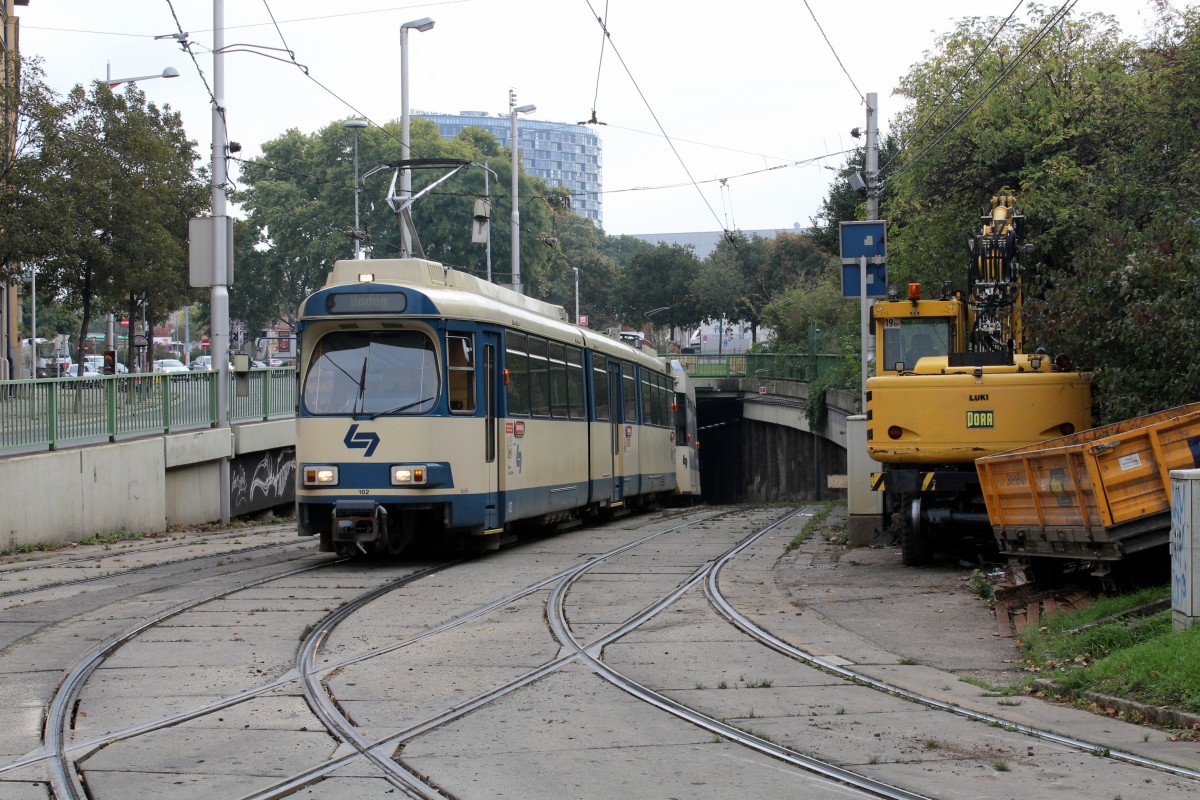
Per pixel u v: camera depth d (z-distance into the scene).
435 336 16.55
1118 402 15.13
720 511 31.03
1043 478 12.07
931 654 10.32
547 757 7.11
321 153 69.38
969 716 8.09
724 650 10.52
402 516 16.58
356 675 9.47
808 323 53.28
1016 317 18.77
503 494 17.70
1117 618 10.34
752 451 53.81
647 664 9.91
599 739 7.53
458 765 6.93
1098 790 6.41
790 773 6.77
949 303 18.33
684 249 93.38
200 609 12.70
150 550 19.36
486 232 43.06
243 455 27.52
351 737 7.55
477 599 13.46
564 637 11.09
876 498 19.31
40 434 19.95
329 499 16.31
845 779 6.62
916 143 30.94
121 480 21.84
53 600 13.41
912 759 7.05
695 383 52.88
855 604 13.02
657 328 94.50
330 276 17.53
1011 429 15.43
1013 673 9.56
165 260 39.66
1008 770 6.79
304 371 16.77
